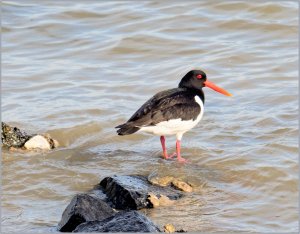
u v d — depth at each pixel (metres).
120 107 17.83
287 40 21.39
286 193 13.42
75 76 19.72
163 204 12.95
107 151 15.76
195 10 23.16
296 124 16.38
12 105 17.95
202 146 15.67
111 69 20.20
